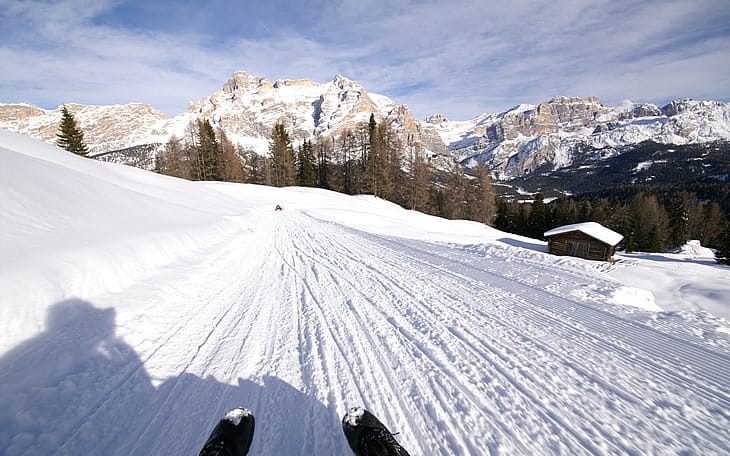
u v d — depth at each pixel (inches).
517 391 101.6
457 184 1721.2
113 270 164.7
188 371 109.6
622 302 186.7
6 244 136.7
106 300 143.8
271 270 255.8
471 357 121.6
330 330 144.4
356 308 172.4
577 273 244.2
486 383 105.5
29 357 99.0
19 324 105.9
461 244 378.9
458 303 180.1
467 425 87.2
